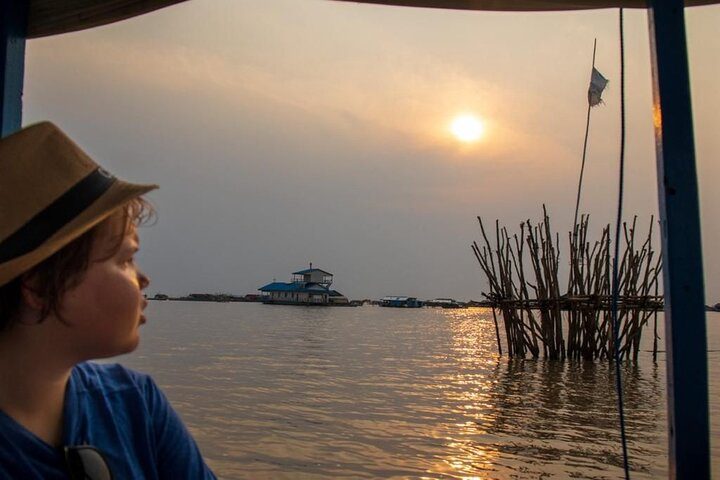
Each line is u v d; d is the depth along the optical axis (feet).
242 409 34.19
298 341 102.01
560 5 6.95
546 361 59.67
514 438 27.37
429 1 7.13
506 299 60.34
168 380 47.32
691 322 5.32
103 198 3.66
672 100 5.55
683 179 5.47
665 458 23.94
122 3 7.28
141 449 4.20
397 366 60.64
